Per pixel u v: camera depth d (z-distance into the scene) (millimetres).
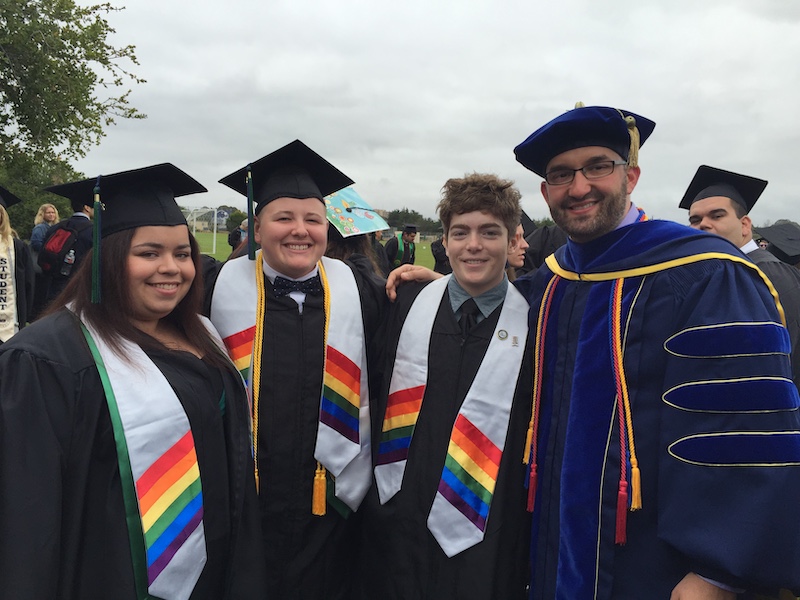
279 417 2234
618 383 1779
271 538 2225
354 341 2424
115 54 12992
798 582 1510
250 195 2314
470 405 2166
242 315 2326
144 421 1685
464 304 2279
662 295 1773
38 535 1488
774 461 1535
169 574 1683
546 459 1954
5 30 11328
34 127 12055
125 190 1846
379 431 2361
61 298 1824
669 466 1664
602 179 1868
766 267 3750
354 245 3078
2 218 4855
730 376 1604
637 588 1731
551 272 2215
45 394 1590
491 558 2061
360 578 2367
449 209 2195
